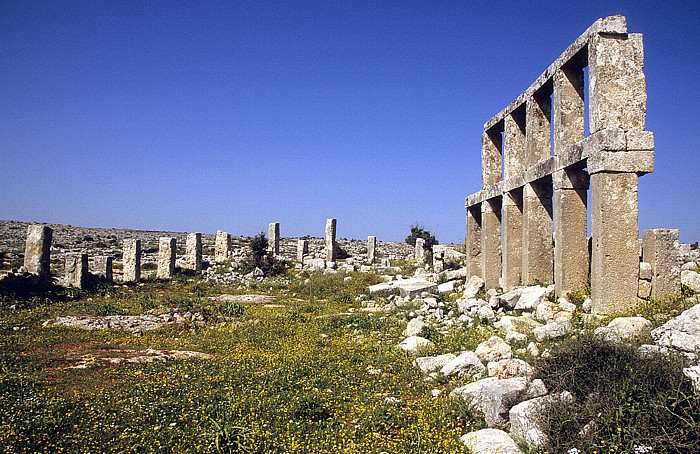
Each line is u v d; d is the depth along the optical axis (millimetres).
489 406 8469
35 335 15906
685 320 9516
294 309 21531
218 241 43219
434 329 15484
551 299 16812
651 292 14398
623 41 14703
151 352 13719
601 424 6844
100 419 8664
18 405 9016
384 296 24094
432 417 8672
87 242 57875
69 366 12008
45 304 21766
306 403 9336
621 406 6906
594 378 7902
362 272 34062
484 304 18156
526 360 10656
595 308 14383
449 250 37875
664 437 6199
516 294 17891
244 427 8234
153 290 28484
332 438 8102
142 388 10273
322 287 28812
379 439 7973
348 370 11914
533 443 7117
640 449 6234
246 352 14125
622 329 11336
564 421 7098
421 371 11383
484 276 23812
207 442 7770
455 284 25750
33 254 24469
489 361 11312
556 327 12664
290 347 14656
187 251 36875
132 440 7891
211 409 9156
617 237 14172
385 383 10820
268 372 11625
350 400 9844
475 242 25906
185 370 11820
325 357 13195
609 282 14133
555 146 17188
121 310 21078
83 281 26547
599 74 14547
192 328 17766
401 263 38875
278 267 37125
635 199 14234
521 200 21203
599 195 14305
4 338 15211
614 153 14164
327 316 19750
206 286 30984
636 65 14680
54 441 7773
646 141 14188
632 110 14555
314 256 46094
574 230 16531
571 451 6633
